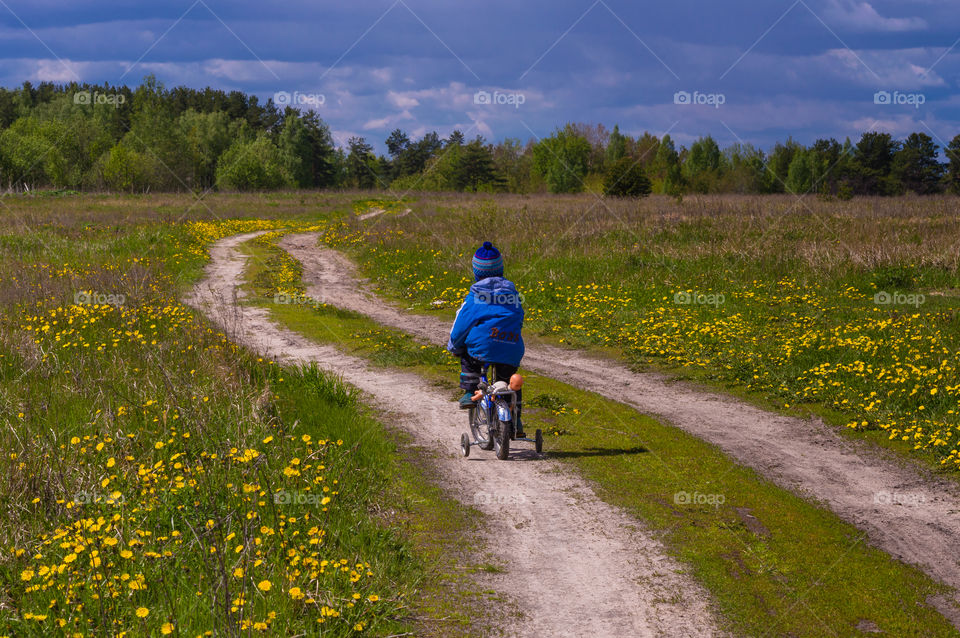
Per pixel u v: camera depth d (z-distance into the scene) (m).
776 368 9.53
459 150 116.06
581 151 108.50
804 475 6.18
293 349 11.84
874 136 109.00
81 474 5.27
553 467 6.19
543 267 18.69
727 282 16.03
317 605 3.76
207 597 3.77
